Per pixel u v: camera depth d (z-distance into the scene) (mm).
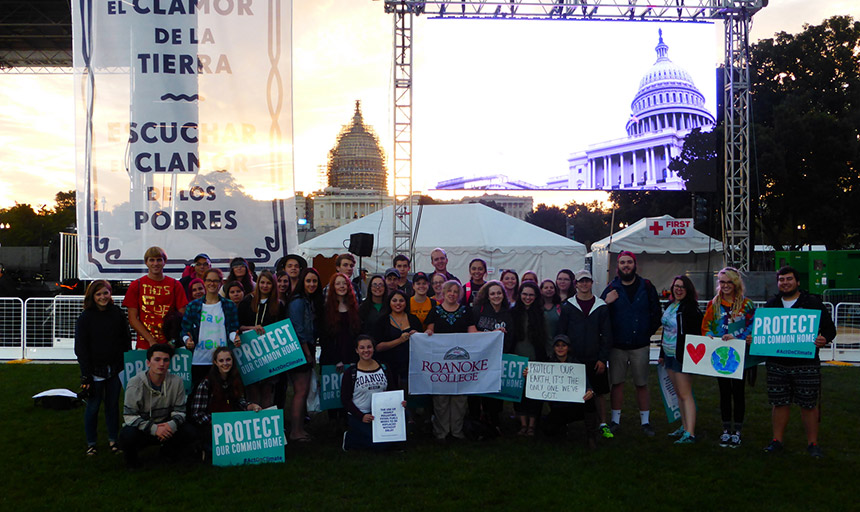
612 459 6000
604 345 6598
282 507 4809
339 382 6621
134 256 7402
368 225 19625
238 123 7566
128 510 4750
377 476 5488
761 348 6176
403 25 15828
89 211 7355
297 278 6797
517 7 15836
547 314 6824
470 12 15750
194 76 7512
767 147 26781
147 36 7449
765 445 6484
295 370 6516
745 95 16125
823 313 6004
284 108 7641
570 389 6391
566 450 6293
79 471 5594
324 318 6617
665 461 5938
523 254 18641
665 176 19344
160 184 7453
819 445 6480
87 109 7379
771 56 29656
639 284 6965
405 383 6820
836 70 29578
